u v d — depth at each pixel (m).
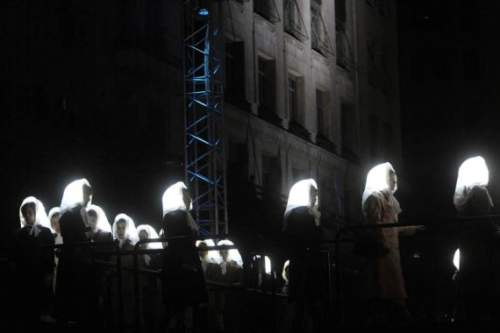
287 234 16.70
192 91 35.25
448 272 24.50
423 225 15.74
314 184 17.02
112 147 30.59
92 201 29.17
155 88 33.75
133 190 31.23
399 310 16.02
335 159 51.16
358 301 16.52
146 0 33.75
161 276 15.95
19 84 27.48
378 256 15.89
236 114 41.28
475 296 15.46
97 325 16.23
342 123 54.00
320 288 16.58
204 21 38.31
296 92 48.69
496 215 14.96
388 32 59.62
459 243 15.93
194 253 15.98
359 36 55.59
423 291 24.64
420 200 62.97
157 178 32.50
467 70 65.88
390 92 59.44
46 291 16.84
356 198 53.41
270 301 16.88
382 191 16.22
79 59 30.25
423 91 65.75
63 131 28.36
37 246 16.19
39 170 27.06
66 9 30.02
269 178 45.22
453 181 64.06
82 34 30.55
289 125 46.53
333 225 47.88
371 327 15.23
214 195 33.03
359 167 54.19
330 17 51.81
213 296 21.38
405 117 65.75
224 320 21.31
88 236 16.45
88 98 30.33
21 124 26.72
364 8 56.44
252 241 15.92
